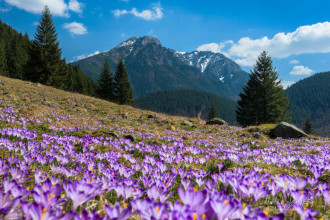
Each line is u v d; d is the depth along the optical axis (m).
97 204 2.28
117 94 67.81
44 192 1.63
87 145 6.58
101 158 4.77
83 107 21.84
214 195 1.75
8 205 1.59
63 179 3.02
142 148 6.72
